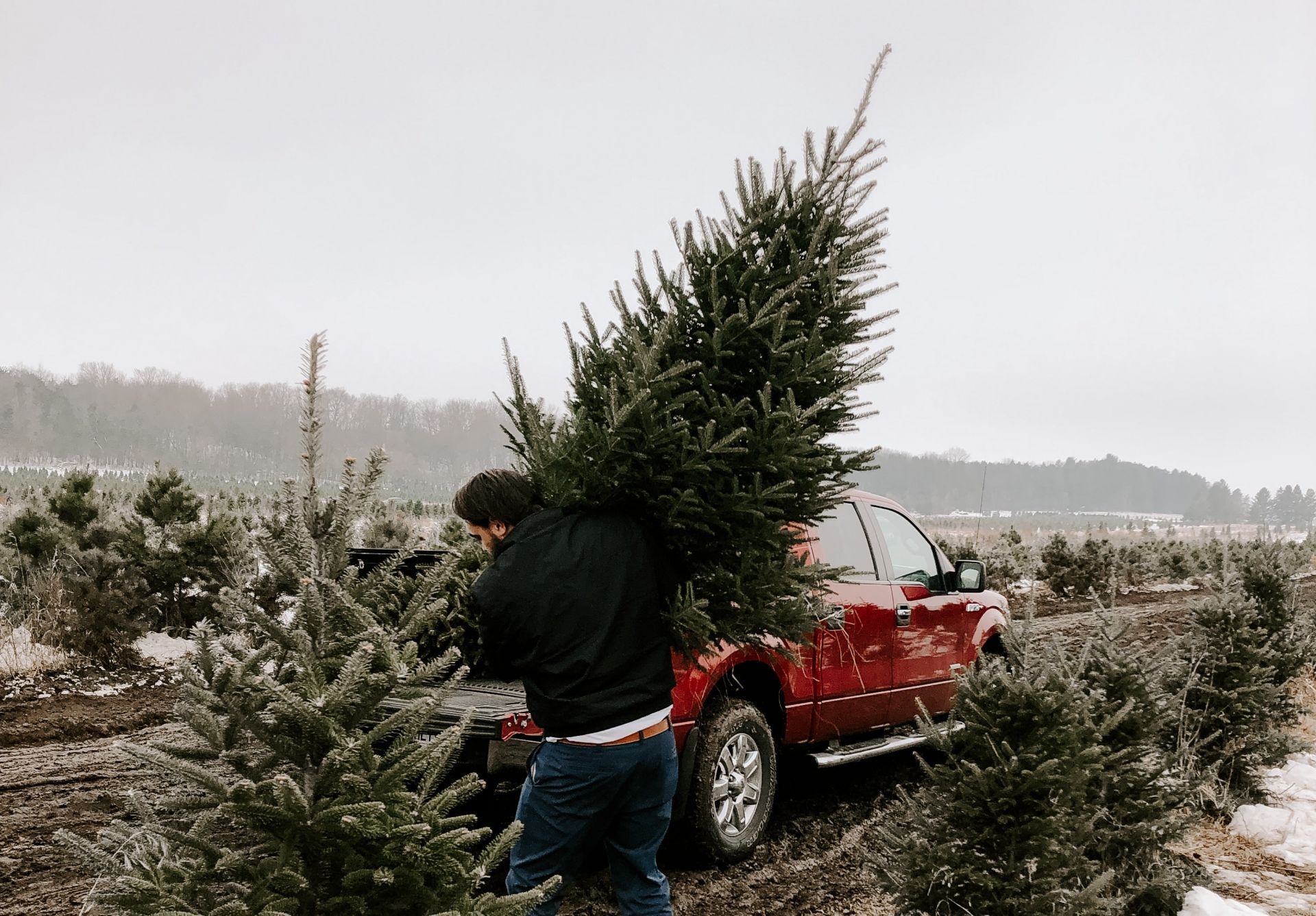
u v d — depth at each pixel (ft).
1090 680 13.65
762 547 10.49
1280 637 22.48
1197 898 12.67
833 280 10.60
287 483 7.77
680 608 9.77
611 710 8.95
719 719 14.08
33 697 23.15
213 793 6.87
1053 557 65.62
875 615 18.01
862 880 14.23
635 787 9.34
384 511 37.60
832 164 10.85
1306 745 18.22
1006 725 11.29
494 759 11.76
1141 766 13.08
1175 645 18.45
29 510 32.60
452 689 7.90
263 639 8.16
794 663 12.09
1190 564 85.25
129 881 6.81
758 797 14.92
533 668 9.05
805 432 10.20
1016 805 10.89
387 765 7.38
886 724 18.70
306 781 7.20
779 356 10.48
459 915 6.89
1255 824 16.90
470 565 14.61
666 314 10.86
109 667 26.61
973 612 21.49
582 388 10.82
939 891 10.94
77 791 16.48
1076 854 11.18
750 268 10.69
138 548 30.94
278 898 6.83
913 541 20.77
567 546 9.25
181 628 30.86
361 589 7.93
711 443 9.62
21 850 13.64
